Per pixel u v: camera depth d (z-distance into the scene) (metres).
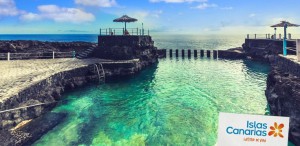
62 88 29.42
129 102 27.33
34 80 24.14
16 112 18.73
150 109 24.94
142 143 17.42
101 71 38.19
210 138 18.27
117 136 18.52
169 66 54.78
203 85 35.88
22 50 43.59
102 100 27.92
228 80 39.34
